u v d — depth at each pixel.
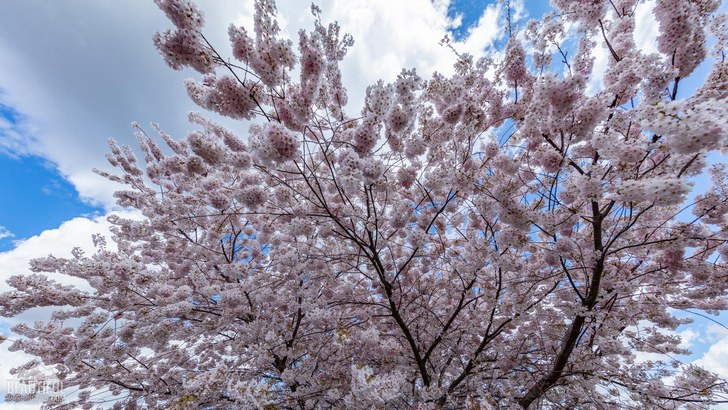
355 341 4.49
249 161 2.44
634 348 3.47
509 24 2.85
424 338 4.85
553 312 4.14
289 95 2.35
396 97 2.03
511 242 2.98
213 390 2.79
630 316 3.50
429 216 4.07
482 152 3.12
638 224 3.40
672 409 3.32
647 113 1.58
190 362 5.05
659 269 3.35
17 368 4.16
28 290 3.38
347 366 4.64
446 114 2.65
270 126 1.88
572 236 3.60
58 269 3.84
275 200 3.41
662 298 3.84
